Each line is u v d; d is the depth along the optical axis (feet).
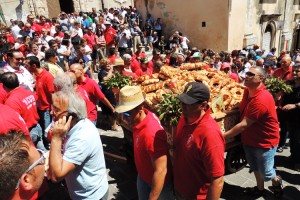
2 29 41.91
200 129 7.98
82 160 7.97
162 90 14.48
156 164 8.36
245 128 11.35
